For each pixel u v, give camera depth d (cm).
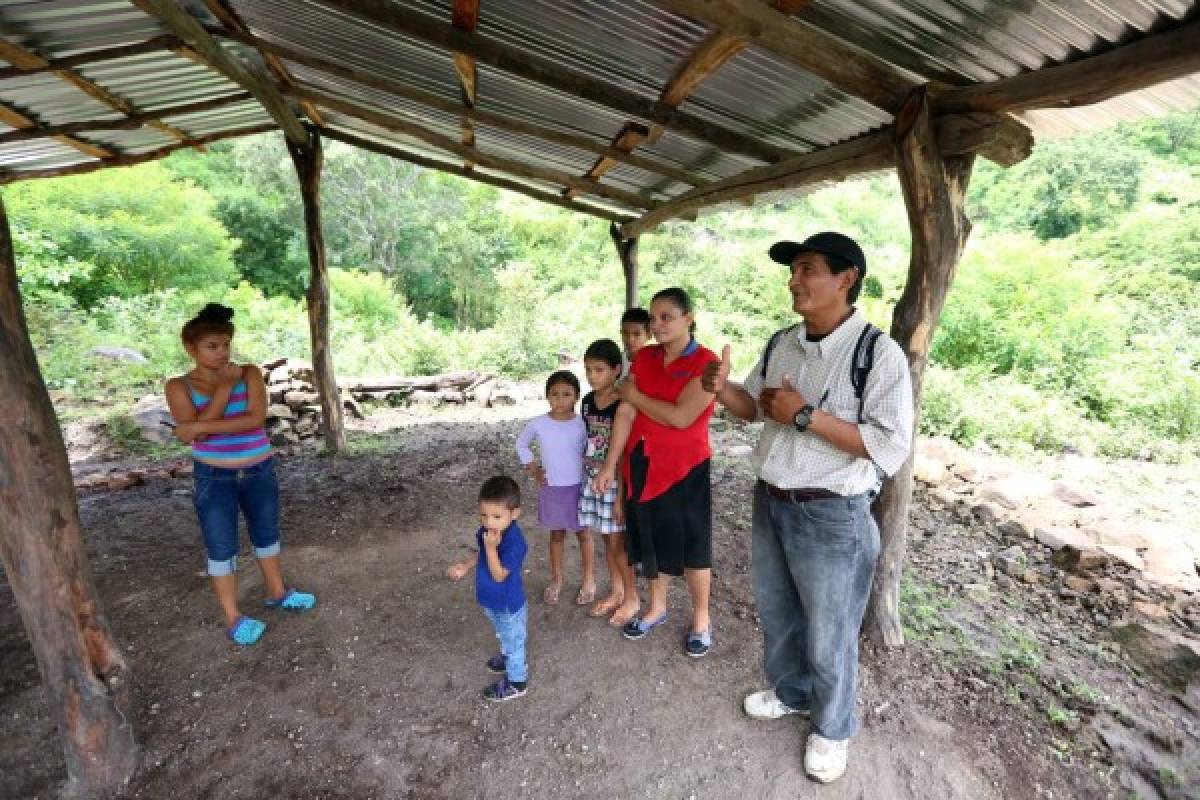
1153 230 1196
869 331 186
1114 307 932
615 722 241
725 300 1460
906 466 270
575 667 272
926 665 272
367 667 271
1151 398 726
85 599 198
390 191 1859
